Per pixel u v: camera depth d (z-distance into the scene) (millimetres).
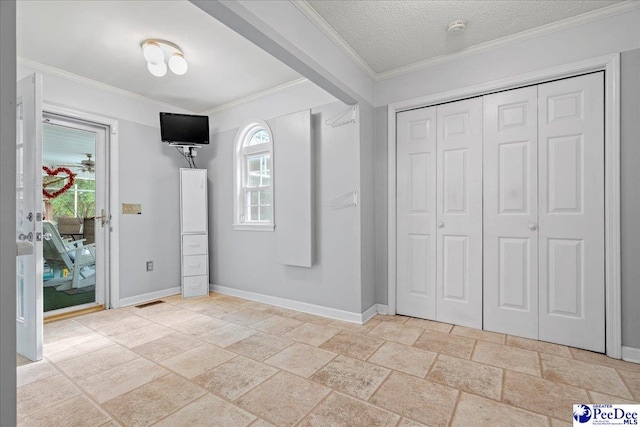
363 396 1667
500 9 2076
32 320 2115
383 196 3053
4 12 701
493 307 2549
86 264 3648
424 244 2871
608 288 2102
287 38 1902
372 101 3049
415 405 1587
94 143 3320
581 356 2102
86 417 1511
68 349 2279
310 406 1586
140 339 2463
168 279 3822
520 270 2439
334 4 2016
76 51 2592
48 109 2867
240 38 2414
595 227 2170
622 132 2061
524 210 2426
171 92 3471
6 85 703
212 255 4055
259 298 3541
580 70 2188
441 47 2553
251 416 1511
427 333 2529
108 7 2031
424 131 2869
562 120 2281
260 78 3127
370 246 3000
